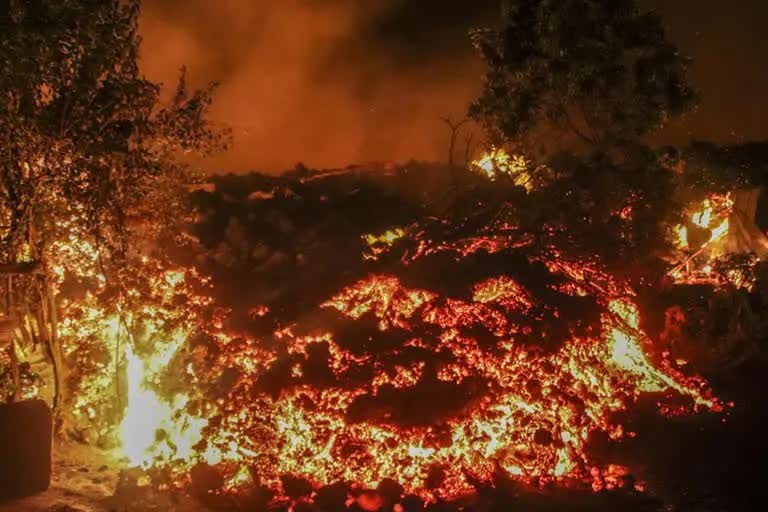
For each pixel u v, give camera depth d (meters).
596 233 10.32
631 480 7.24
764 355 10.93
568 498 6.95
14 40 6.98
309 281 9.10
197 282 8.89
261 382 7.70
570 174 10.45
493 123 11.03
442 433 7.19
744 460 7.78
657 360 9.71
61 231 7.65
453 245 9.57
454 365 7.73
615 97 10.50
